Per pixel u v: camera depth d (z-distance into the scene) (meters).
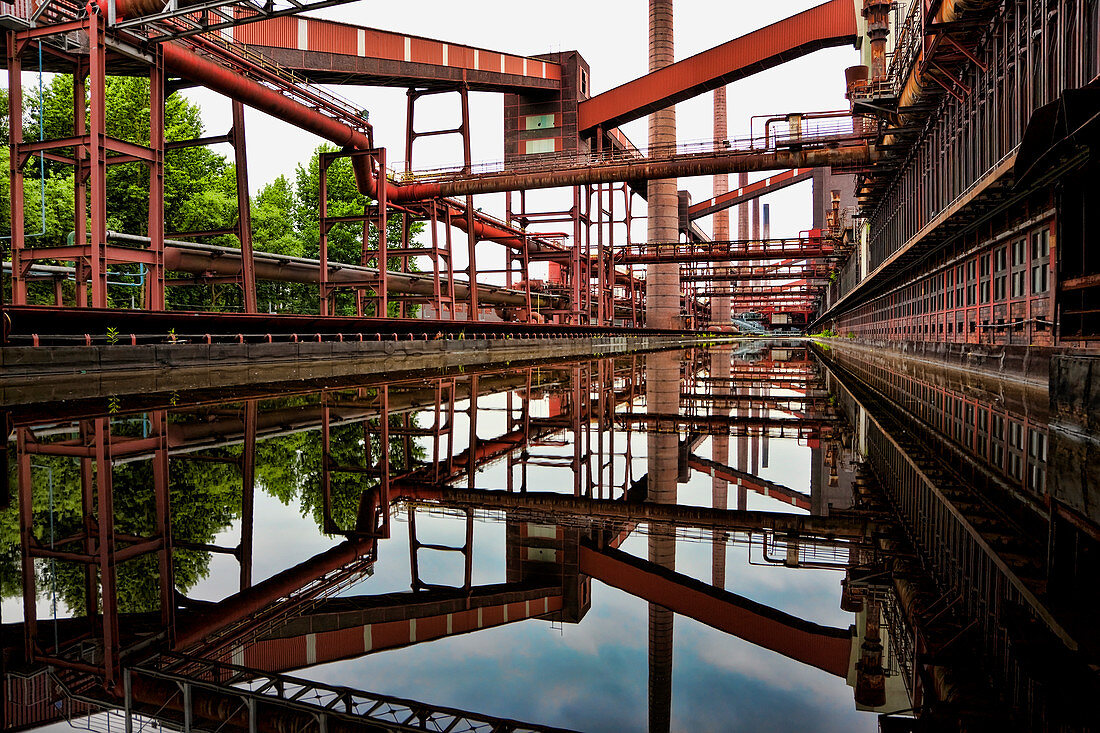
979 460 9.56
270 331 28.34
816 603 5.05
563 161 68.12
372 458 10.71
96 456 9.81
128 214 50.28
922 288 38.31
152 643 4.36
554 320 94.88
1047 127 10.04
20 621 4.66
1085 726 2.99
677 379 27.92
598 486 9.39
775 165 40.81
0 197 41.41
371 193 44.41
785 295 129.12
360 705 3.53
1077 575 4.94
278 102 32.91
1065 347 14.92
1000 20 21.12
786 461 10.59
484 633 4.61
